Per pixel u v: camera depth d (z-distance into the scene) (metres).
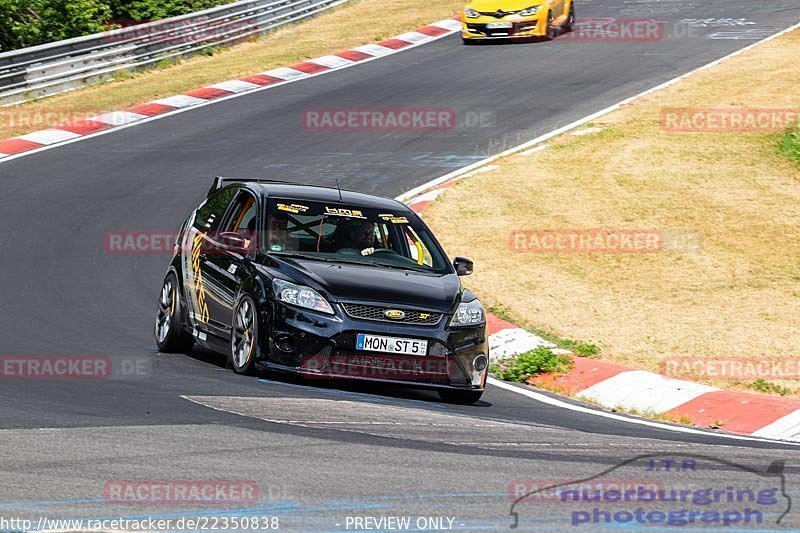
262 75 89.44
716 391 37.09
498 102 81.06
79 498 19.58
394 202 37.19
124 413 26.50
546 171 65.31
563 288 48.75
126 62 89.38
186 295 36.16
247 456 22.97
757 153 68.44
